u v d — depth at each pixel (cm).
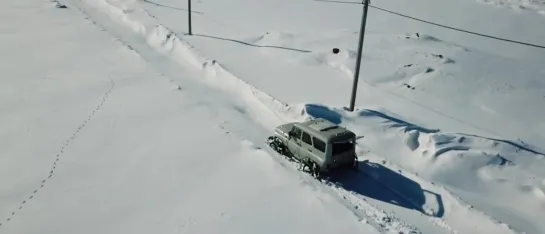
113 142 1797
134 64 2836
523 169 1562
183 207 1349
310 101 2158
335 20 4066
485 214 1281
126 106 2169
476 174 1539
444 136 1695
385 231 1232
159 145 1766
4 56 2919
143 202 1380
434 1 5472
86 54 3008
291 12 4381
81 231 1240
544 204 1381
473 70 2697
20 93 2314
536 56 3331
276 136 1759
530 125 2088
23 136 1842
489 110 2216
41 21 3859
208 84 2597
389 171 1567
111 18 4212
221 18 4053
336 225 1252
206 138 1828
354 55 2814
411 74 2588
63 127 1933
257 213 1311
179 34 3412
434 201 1395
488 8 5256
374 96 2289
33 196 1412
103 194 1425
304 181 1488
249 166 1590
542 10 5322
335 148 1494
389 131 1819
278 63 2805
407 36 3291
